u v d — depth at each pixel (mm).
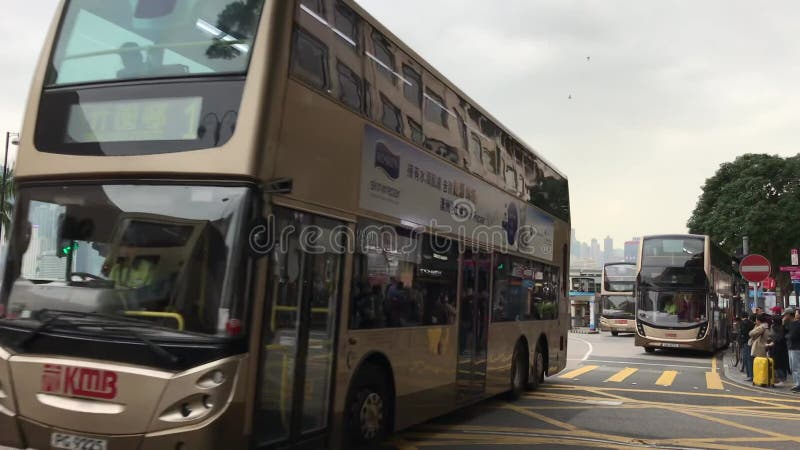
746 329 19062
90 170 5277
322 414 6047
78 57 5660
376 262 6910
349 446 6539
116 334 4871
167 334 4789
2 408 5133
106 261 5105
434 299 8297
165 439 4660
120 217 5145
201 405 4691
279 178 5250
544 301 13406
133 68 5457
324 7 6109
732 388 15531
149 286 4953
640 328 26391
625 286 43969
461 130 9328
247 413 4906
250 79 5152
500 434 8977
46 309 5156
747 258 18047
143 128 5258
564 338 14938
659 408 11797
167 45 5426
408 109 7734
